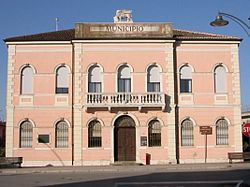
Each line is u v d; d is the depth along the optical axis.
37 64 35.53
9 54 35.50
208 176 24.53
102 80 35.25
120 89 35.34
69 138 34.84
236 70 35.97
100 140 34.72
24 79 35.47
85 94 34.81
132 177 24.55
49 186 20.42
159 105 34.44
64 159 34.69
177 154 34.88
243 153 34.69
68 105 35.12
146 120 34.81
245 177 23.70
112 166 32.56
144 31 35.66
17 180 23.42
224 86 35.88
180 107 35.28
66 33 38.16
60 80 35.50
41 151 34.78
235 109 35.62
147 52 35.56
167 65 35.47
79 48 35.44
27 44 35.66
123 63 35.38
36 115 35.06
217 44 36.12
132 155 34.66
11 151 34.75
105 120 34.75
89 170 29.77
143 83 35.28
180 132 35.09
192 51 35.97
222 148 35.25
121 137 34.81
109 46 35.59
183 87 35.66
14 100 35.12
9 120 34.94
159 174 26.31
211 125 35.34
